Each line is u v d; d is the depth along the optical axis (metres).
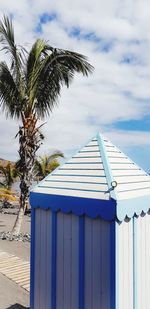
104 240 3.46
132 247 3.63
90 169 4.03
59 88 12.15
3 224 15.58
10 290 6.43
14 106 11.98
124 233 3.51
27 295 6.19
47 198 4.11
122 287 3.44
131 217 3.59
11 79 11.70
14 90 11.77
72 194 3.83
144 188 4.08
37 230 4.31
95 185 3.73
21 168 12.38
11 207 23.73
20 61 11.69
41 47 11.55
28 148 12.10
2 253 9.36
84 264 3.64
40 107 12.30
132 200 3.59
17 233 12.28
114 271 3.34
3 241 11.21
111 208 3.37
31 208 4.40
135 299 3.63
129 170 4.22
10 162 23.38
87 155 4.30
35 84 11.74
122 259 3.45
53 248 4.04
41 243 4.24
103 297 3.43
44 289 4.16
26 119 11.98
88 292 3.59
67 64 11.74
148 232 3.96
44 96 12.12
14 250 9.86
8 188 23.28
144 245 3.86
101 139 4.38
